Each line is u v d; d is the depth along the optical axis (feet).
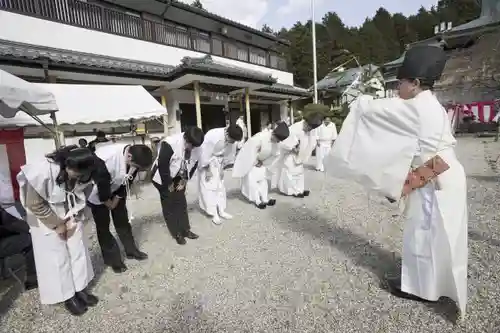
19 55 22.38
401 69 7.71
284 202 18.95
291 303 8.32
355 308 7.93
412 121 7.20
